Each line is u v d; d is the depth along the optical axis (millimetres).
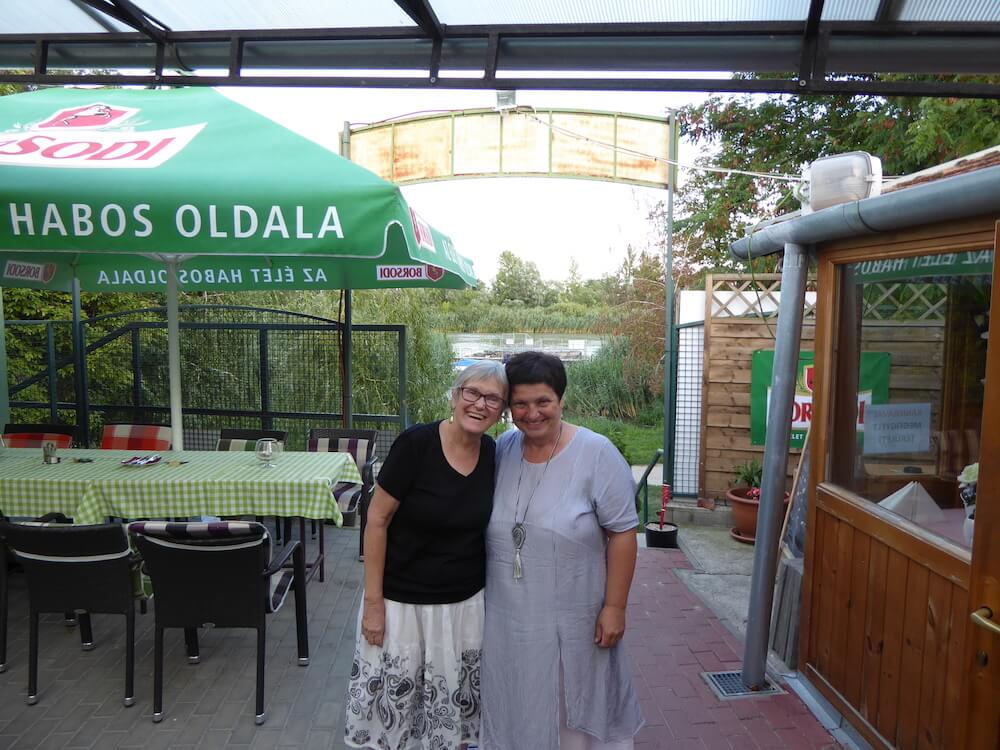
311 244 3010
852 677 3010
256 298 10047
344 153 8820
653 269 14344
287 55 3525
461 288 6637
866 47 3076
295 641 3945
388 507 2264
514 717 2227
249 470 4188
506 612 2232
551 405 2123
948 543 2434
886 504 2891
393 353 7301
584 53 3297
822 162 3100
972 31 2951
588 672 2223
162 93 4234
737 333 6559
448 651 2314
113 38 3576
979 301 2492
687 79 3238
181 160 3268
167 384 7555
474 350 16516
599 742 2326
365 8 3230
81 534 3055
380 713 2348
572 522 2160
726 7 3023
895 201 2479
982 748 2088
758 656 3385
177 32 3535
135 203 2980
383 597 2328
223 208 2998
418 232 3572
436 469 2234
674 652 3875
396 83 3443
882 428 2912
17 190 2984
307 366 7195
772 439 3270
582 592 2199
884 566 2768
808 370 6270
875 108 9938
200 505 3859
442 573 2289
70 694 3344
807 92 3156
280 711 3215
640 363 14438
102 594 3191
